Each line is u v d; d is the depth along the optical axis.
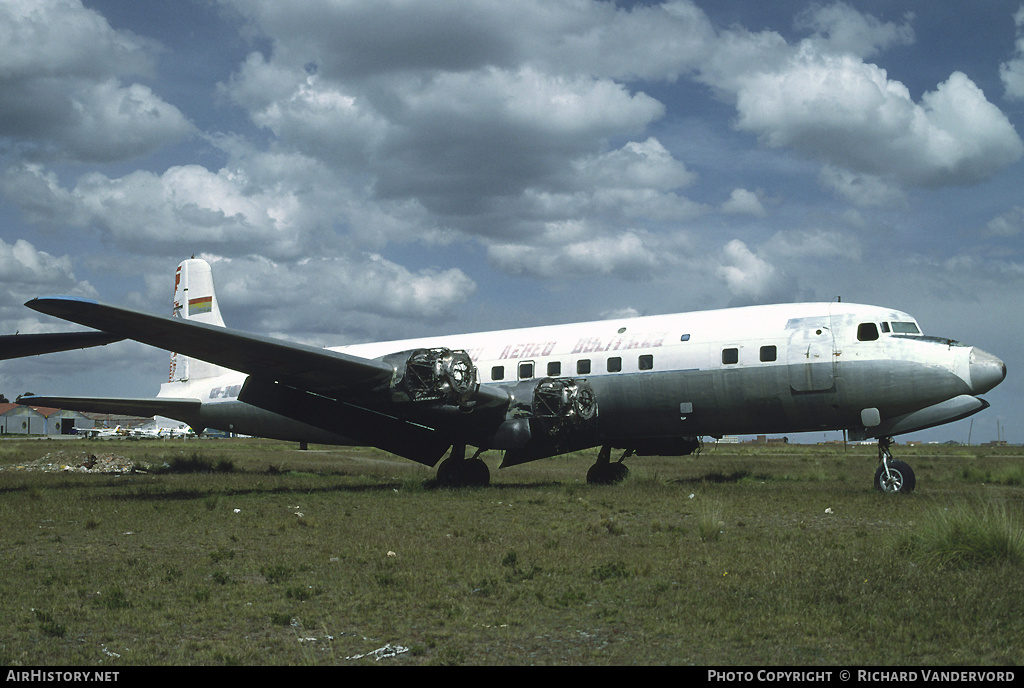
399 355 15.92
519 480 19.92
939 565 7.37
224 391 23.30
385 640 5.59
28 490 16.33
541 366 18.48
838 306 16.19
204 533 10.20
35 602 6.54
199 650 5.35
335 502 13.62
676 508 12.45
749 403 16.27
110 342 15.49
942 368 14.73
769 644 5.41
